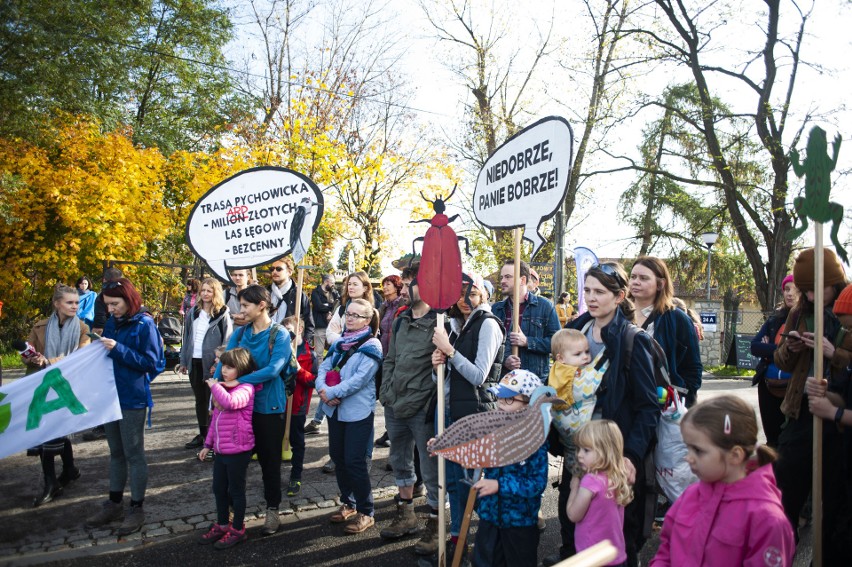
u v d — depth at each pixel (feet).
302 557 12.82
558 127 12.55
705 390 39.27
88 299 28.60
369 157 53.88
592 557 4.22
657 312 12.82
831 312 11.32
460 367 11.66
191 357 20.72
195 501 15.81
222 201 18.89
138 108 70.69
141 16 56.54
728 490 6.83
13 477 17.58
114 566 12.21
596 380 9.55
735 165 63.41
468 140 68.03
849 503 9.36
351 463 14.01
